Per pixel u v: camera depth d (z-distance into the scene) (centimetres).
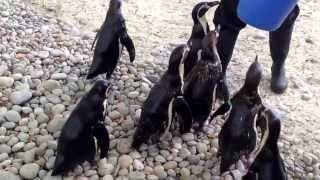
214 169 382
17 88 421
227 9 398
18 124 399
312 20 597
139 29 543
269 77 492
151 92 381
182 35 543
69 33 503
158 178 374
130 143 391
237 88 465
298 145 413
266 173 353
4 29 485
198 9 407
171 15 579
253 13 341
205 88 386
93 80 434
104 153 373
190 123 393
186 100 392
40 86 427
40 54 457
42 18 519
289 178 386
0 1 524
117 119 409
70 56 459
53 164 370
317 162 400
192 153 392
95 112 358
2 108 405
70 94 424
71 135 357
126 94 429
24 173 366
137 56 478
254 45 541
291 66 520
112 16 412
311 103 468
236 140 363
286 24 442
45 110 411
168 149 392
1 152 379
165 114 378
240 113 365
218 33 416
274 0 333
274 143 352
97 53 414
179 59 371
